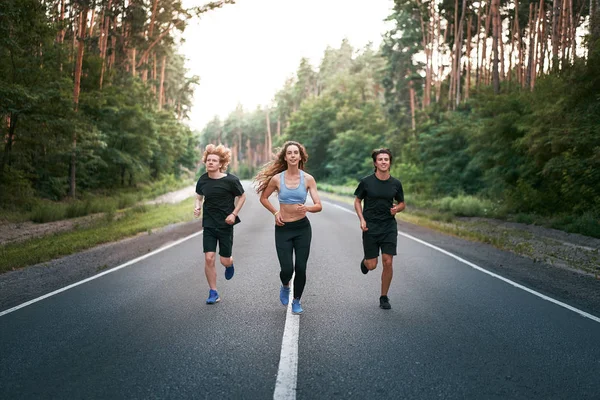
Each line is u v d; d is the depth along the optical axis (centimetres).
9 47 1869
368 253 555
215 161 576
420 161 3334
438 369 363
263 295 619
